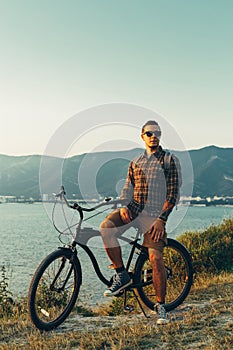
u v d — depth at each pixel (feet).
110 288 16.70
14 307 23.41
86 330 16.58
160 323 16.60
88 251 16.69
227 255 32.27
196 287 22.93
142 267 17.61
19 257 103.65
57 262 17.08
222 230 37.01
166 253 25.25
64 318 17.06
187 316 17.22
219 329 15.43
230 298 19.45
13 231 209.77
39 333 16.20
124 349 14.30
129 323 17.19
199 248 32.68
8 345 15.24
